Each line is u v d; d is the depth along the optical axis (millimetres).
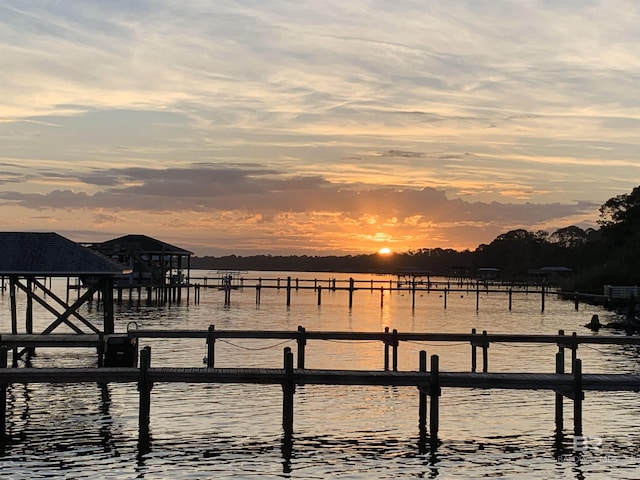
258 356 42781
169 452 23422
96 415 27766
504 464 22859
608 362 42938
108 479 20891
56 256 40281
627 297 83062
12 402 29688
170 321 66062
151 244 89188
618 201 134500
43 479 20797
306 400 30734
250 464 22453
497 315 81688
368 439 25234
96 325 61688
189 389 32375
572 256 179375
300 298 117750
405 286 166750
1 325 62750
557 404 27359
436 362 26125
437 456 23516
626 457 23750
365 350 46750
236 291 140625
